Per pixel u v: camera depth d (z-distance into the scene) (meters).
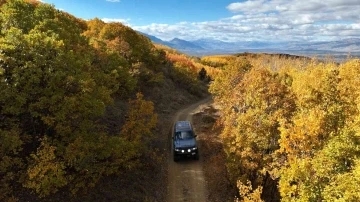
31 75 15.38
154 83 44.66
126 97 34.66
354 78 25.02
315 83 20.94
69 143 16.33
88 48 26.33
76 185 16.44
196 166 24.02
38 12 25.00
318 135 14.30
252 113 18.41
